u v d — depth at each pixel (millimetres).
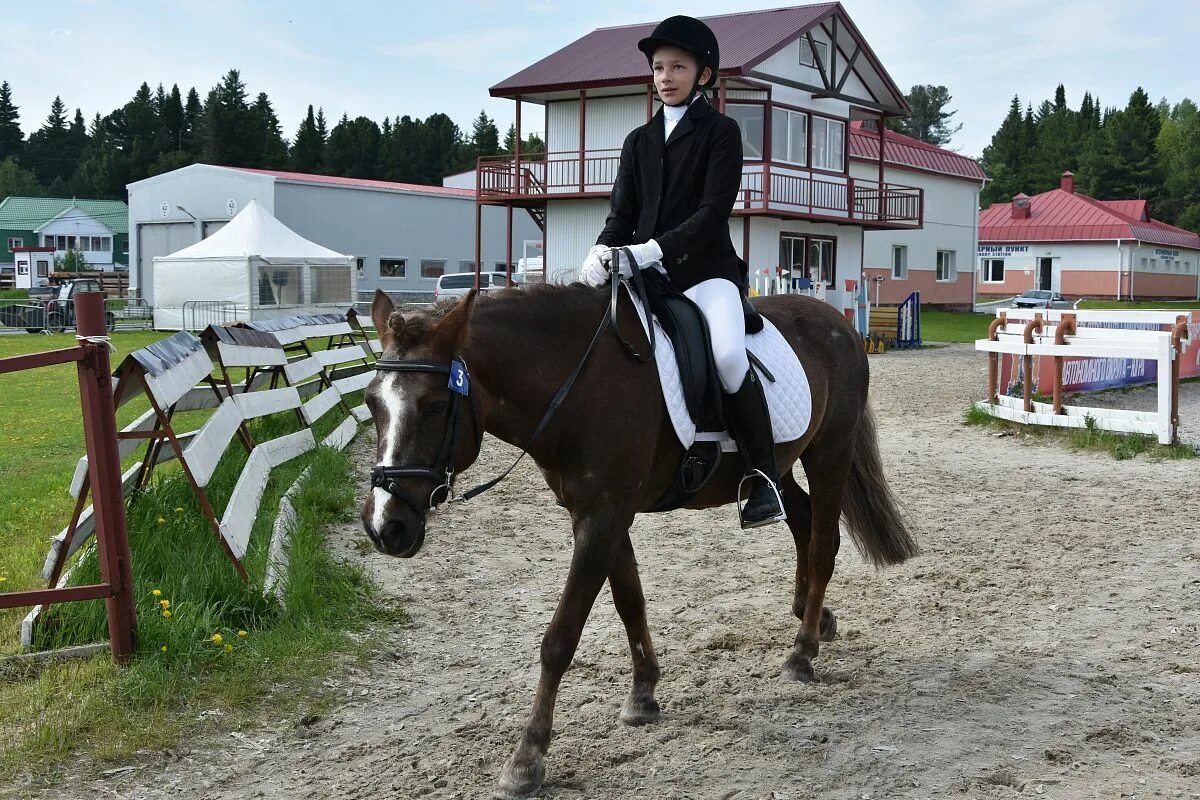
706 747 4000
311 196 38094
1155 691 4492
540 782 3643
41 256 68250
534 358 3695
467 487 9141
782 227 29359
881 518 5215
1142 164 81312
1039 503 8266
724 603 5906
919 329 27547
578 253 29828
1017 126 99750
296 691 4531
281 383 12242
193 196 39375
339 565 6133
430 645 5246
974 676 4699
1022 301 47375
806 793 3623
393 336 3424
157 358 5516
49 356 4371
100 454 4508
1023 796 3576
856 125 45062
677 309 4172
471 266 43031
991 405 12664
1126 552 6758
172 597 5039
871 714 4293
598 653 5121
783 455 4477
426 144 99438
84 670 4508
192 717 4230
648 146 4344
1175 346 10320
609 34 33000
